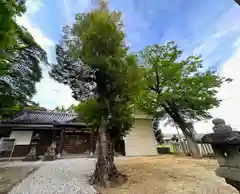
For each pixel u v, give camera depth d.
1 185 3.67
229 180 1.12
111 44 4.46
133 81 4.56
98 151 4.24
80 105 4.88
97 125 4.58
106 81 4.59
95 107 4.41
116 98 4.57
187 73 9.30
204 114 9.06
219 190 2.85
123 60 4.65
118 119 4.21
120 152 10.30
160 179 3.79
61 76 5.36
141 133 11.37
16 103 7.59
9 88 6.96
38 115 11.79
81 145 10.48
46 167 6.01
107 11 4.66
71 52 4.77
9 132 9.55
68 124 10.11
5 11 1.75
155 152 11.18
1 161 7.89
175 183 3.41
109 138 4.35
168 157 7.89
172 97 8.84
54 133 10.22
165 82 9.37
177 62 9.38
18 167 6.02
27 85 8.26
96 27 4.29
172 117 9.66
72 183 3.91
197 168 4.68
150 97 9.52
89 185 3.77
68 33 5.03
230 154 1.08
